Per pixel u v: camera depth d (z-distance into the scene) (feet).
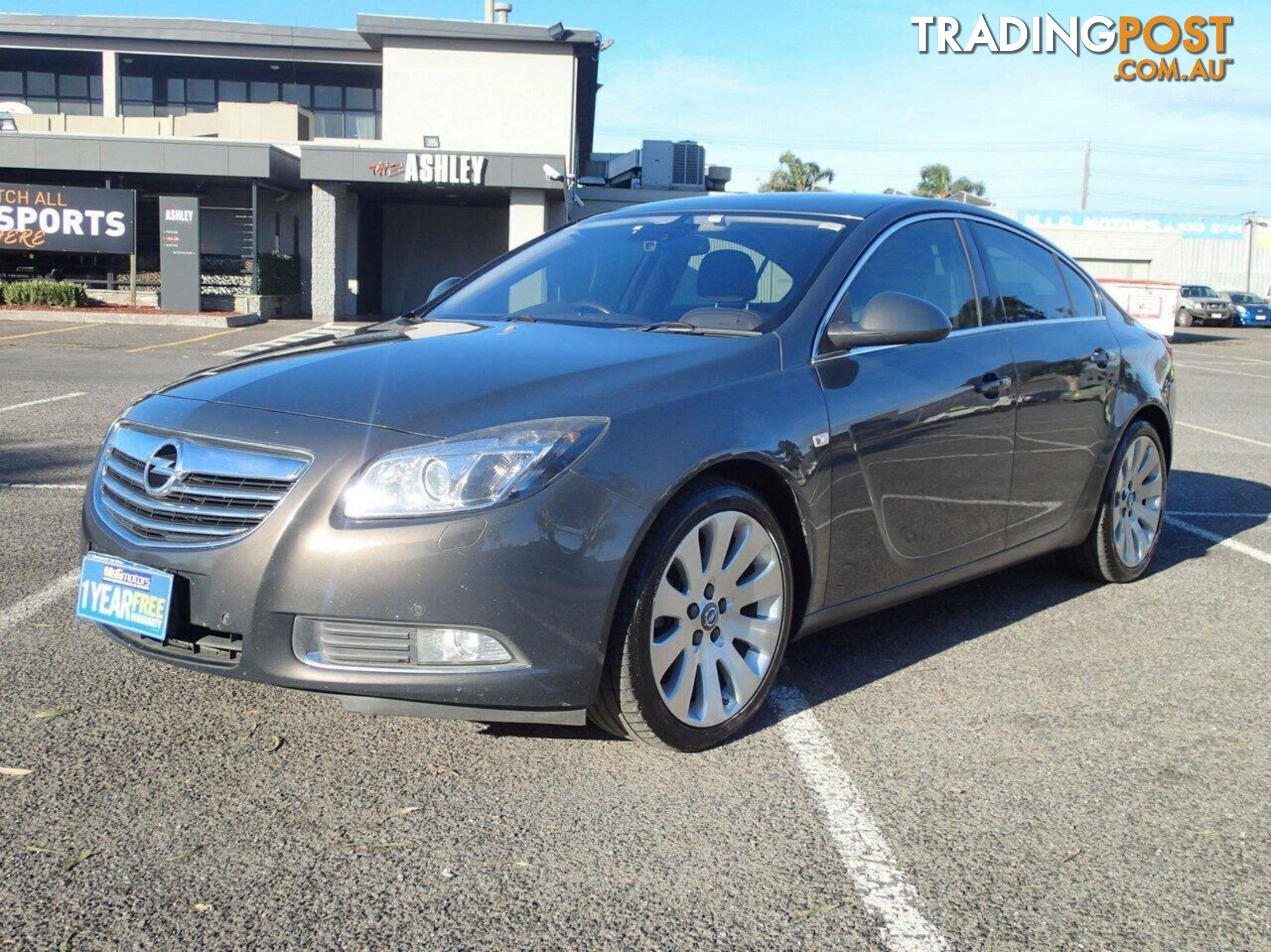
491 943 7.48
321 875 8.25
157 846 8.59
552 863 8.52
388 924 7.66
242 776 9.80
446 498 9.09
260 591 9.25
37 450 25.46
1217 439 34.22
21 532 17.95
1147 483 17.03
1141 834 9.21
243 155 84.84
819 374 11.50
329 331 74.74
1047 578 17.15
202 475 9.75
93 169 84.02
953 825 9.29
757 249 12.96
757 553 10.80
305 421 9.75
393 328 13.08
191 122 97.71
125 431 10.77
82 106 111.55
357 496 9.19
